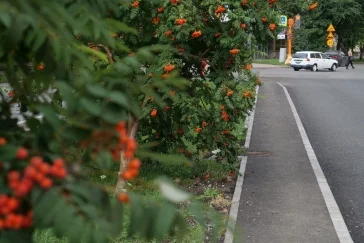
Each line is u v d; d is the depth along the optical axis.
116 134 1.34
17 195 1.17
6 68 1.64
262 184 7.62
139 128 7.54
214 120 7.27
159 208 1.30
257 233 5.63
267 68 46.38
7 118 1.66
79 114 1.35
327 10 59.00
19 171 1.22
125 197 1.34
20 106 1.72
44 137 1.36
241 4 6.78
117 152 1.37
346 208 6.84
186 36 6.58
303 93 22.98
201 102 7.33
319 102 19.61
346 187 7.83
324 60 44.75
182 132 7.46
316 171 8.56
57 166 1.20
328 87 26.45
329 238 5.55
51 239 4.41
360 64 62.19
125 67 1.67
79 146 1.39
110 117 1.32
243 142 11.06
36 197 1.18
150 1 6.56
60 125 1.36
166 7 6.60
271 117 15.05
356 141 11.69
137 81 1.57
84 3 1.80
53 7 1.43
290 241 5.44
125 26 1.88
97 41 1.86
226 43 6.77
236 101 7.07
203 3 6.74
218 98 7.00
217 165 8.13
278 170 8.56
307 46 60.16
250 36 7.07
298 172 8.47
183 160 1.52
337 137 12.18
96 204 1.29
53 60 1.52
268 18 6.82
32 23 1.35
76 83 1.51
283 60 53.84
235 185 7.56
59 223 1.17
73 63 1.59
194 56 7.11
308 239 5.51
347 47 63.97
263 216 6.20
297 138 11.77
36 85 1.68
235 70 7.16
